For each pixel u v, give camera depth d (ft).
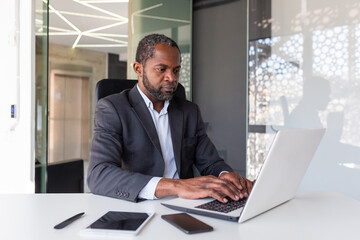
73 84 25.31
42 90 6.80
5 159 8.70
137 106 4.53
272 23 10.84
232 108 12.21
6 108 8.54
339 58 9.58
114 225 2.40
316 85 10.02
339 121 9.60
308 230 2.44
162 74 4.38
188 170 4.84
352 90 9.37
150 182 3.33
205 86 12.90
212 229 2.39
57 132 24.27
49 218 2.69
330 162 9.75
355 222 2.66
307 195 3.66
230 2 12.20
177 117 4.84
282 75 10.68
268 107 10.97
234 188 3.26
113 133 4.23
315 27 10.00
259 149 11.10
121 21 18.22
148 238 2.22
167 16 11.82
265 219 2.71
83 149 25.54
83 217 2.72
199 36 13.01
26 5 7.62
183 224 2.45
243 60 11.89
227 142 12.34
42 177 6.72
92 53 26.11
